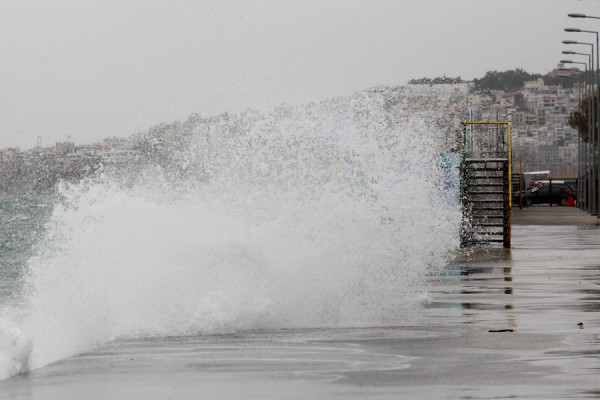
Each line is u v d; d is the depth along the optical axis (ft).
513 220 337.11
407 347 60.29
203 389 46.85
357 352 58.65
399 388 46.34
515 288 100.12
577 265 133.49
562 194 574.15
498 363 53.36
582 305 83.46
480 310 80.38
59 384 48.67
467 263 137.90
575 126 542.57
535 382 47.29
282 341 64.28
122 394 45.83
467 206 179.52
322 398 44.14
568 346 59.31
